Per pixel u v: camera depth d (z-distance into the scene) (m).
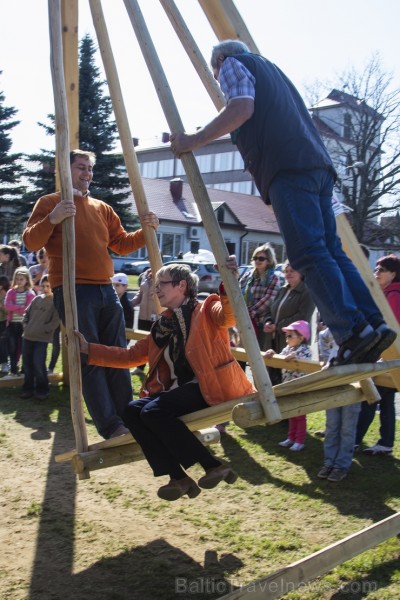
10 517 4.16
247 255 44.16
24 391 7.31
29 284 8.21
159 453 3.24
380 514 4.32
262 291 6.48
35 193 30.34
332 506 4.46
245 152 2.98
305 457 5.51
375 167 32.75
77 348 3.55
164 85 3.09
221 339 3.26
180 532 4.02
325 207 3.09
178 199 42.38
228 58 2.92
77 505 4.38
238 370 3.28
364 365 2.93
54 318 7.21
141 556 3.69
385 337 2.87
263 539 3.92
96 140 29.19
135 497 4.56
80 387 3.56
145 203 4.27
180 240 40.72
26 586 3.33
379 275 5.34
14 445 5.59
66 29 5.79
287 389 2.83
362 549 3.46
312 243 2.88
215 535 3.98
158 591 3.31
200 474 5.12
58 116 3.62
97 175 29.42
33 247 3.85
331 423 5.05
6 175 32.91
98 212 4.39
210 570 3.54
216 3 3.47
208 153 62.81
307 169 2.89
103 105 29.55
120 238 4.58
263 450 5.70
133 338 6.93
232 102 2.78
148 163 68.81
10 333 8.20
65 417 6.55
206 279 26.28
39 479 4.83
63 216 3.58
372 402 3.70
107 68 4.26
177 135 2.95
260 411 2.74
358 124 32.81
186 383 3.29
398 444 5.94
